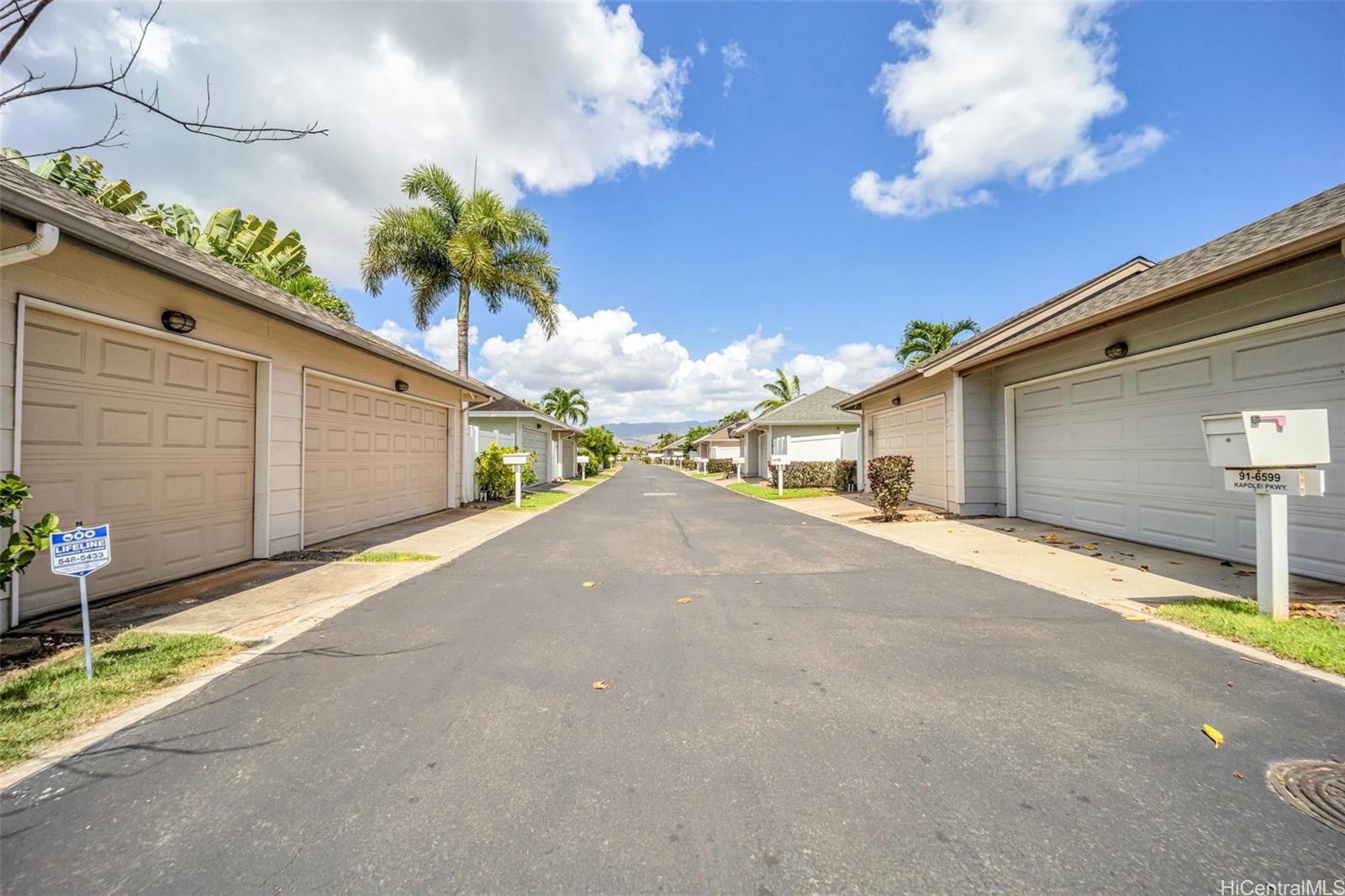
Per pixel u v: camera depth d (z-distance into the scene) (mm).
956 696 3316
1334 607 4777
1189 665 3748
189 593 5656
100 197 12086
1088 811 2266
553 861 2002
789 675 3645
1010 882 1896
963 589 5797
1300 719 2992
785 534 9852
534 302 21281
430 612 5086
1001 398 11156
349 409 9539
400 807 2312
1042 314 10859
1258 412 4391
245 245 15742
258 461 7336
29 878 1916
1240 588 5555
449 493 13984
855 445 21594
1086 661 3822
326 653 4055
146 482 5777
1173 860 1994
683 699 3297
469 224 20641
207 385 6543
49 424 4832
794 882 1901
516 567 7062
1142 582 5914
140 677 3553
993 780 2482
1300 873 1928
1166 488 7582
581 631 4543
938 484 12586
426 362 10664
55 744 2793
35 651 3990
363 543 8789
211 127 3387
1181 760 2629
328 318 8625
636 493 20781
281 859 2012
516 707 3207
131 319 5477
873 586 5980
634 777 2514
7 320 4418
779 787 2441
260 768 2598
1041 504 10211
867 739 2838
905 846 2068
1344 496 5488
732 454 42156
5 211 3846
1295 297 5793
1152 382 7777
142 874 1938
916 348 26297
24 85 3059
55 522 3758
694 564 7234
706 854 2033
